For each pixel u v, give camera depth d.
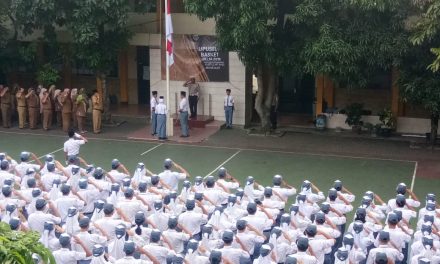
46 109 25.02
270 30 22.17
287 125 25.83
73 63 28.94
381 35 20.28
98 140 23.62
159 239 10.67
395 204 12.94
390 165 20.50
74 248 10.98
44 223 11.34
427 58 20.50
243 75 25.41
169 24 23.05
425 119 24.11
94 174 14.25
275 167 20.22
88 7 22.98
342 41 20.09
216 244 10.94
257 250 10.96
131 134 24.45
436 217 12.35
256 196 13.91
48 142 23.39
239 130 25.23
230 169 19.97
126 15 23.66
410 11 20.23
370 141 23.61
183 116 23.75
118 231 10.89
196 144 23.06
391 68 23.83
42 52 27.59
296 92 27.44
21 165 15.37
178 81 26.31
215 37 24.55
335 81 21.47
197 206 12.59
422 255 10.66
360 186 18.30
